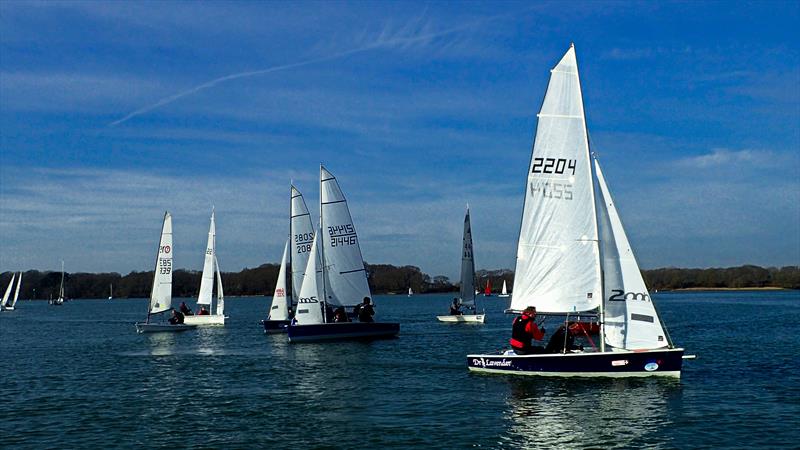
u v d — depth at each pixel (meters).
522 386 22.94
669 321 61.19
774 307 93.00
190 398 22.84
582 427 17.67
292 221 49.22
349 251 45.03
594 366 23.16
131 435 17.77
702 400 20.50
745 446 15.91
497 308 106.31
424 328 54.47
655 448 15.87
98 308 150.12
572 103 23.06
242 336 49.53
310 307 41.38
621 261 22.94
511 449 15.98
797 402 20.25
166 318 88.25
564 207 23.16
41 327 70.50
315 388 24.34
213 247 63.53
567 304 23.22
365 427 18.17
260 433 17.75
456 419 18.81
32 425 19.02
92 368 31.58
